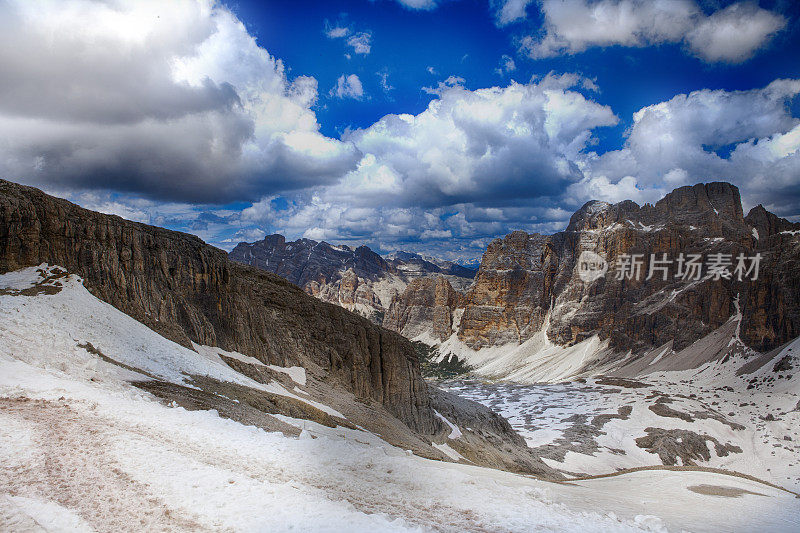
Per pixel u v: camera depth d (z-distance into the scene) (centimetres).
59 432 2652
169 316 6912
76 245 6356
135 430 2986
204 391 4919
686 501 4328
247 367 7162
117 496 2161
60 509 1952
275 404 5650
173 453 2745
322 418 5956
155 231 7869
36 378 3388
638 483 5312
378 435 6906
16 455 2320
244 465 2906
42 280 5675
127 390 3997
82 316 5319
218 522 2088
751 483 5600
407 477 3291
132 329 5744
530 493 3334
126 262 6812
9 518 1792
